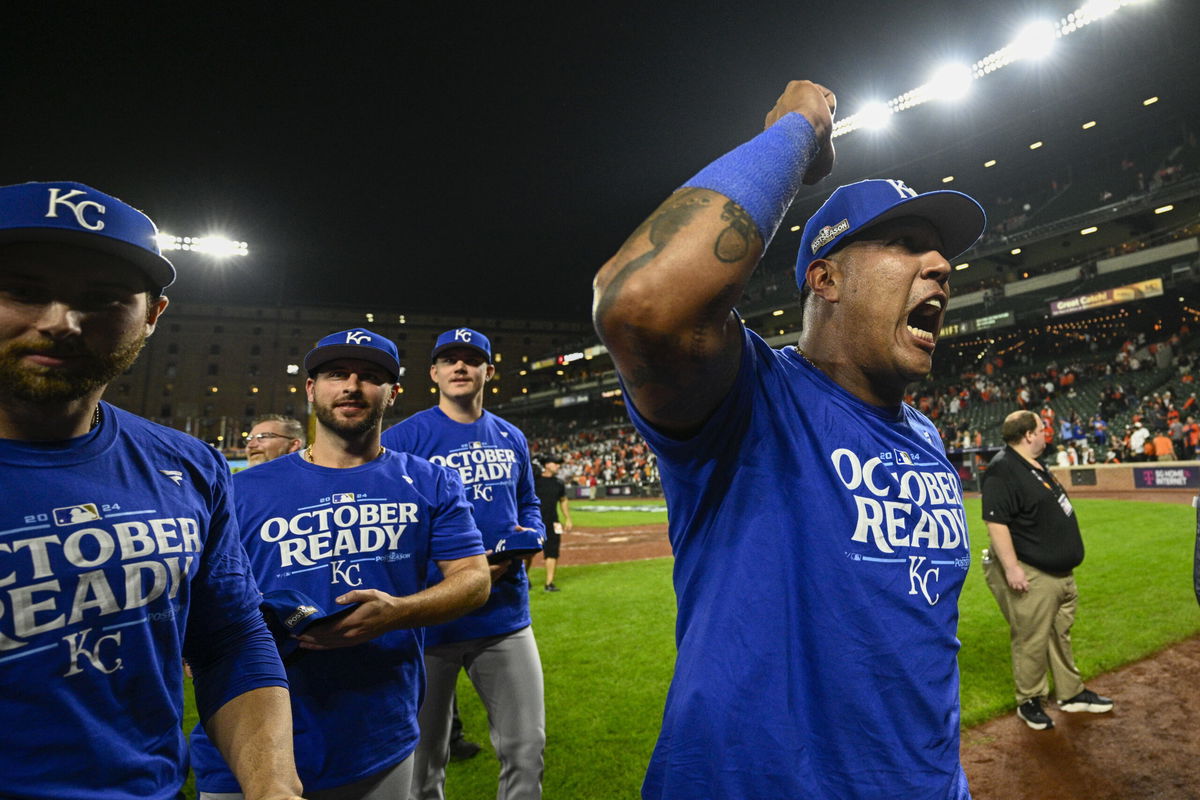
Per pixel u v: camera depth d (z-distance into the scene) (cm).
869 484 119
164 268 134
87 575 120
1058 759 347
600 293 91
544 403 5669
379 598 204
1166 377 2323
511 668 307
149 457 141
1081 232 3133
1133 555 841
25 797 108
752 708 108
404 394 6359
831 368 130
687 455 117
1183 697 412
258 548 227
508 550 300
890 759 107
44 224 114
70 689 115
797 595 112
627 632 635
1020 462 397
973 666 486
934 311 128
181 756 134
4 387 117
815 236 131
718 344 94
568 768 359
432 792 295
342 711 212
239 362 5978
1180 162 2958
